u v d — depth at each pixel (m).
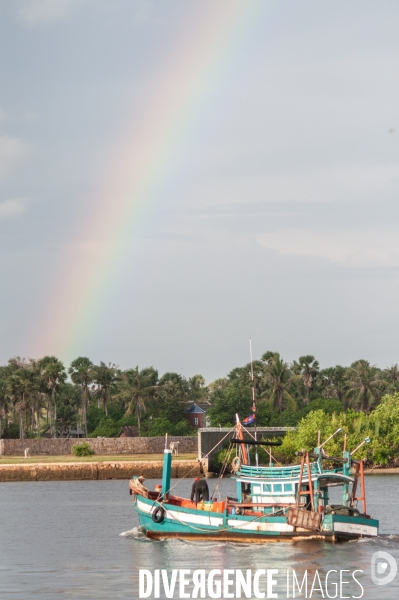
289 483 77.44
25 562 71.62
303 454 75.19
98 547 79.12
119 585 61.59
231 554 72.31
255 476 79.12
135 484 85.00
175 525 81.00
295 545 74.94
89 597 57.78
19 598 57.44
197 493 82.88
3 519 106.62
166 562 69.75
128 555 73.56
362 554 70.81
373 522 77.00
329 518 74.44
